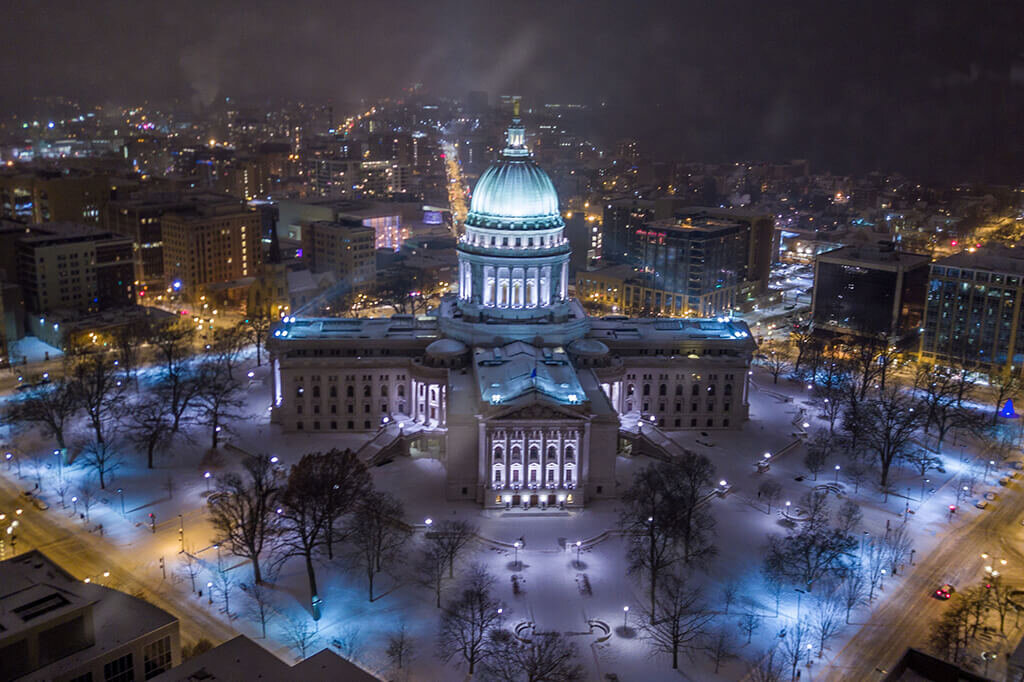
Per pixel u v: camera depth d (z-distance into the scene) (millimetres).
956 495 183750
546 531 164875
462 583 146375
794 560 145750
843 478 189750
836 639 134125
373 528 148125
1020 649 108688
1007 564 156375
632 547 158375
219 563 151375
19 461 189625
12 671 90875
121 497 172875
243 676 87875
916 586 149000
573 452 172625
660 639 132125
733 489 182125
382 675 123000
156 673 101000
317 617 135750
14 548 154500
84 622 95875
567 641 131375
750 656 129375
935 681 84500
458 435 174000
